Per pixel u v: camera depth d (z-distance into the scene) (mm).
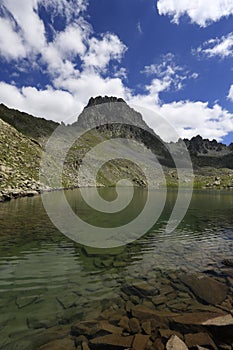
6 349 5844
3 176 49031
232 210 36375
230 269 11406
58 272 10859
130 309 7734
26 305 7977
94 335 6402
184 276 10492
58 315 7375
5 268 11273
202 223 24453
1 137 77125
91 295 8719
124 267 11578
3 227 19953
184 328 6719
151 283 9758
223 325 6746
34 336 6359
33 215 25797
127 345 6023
